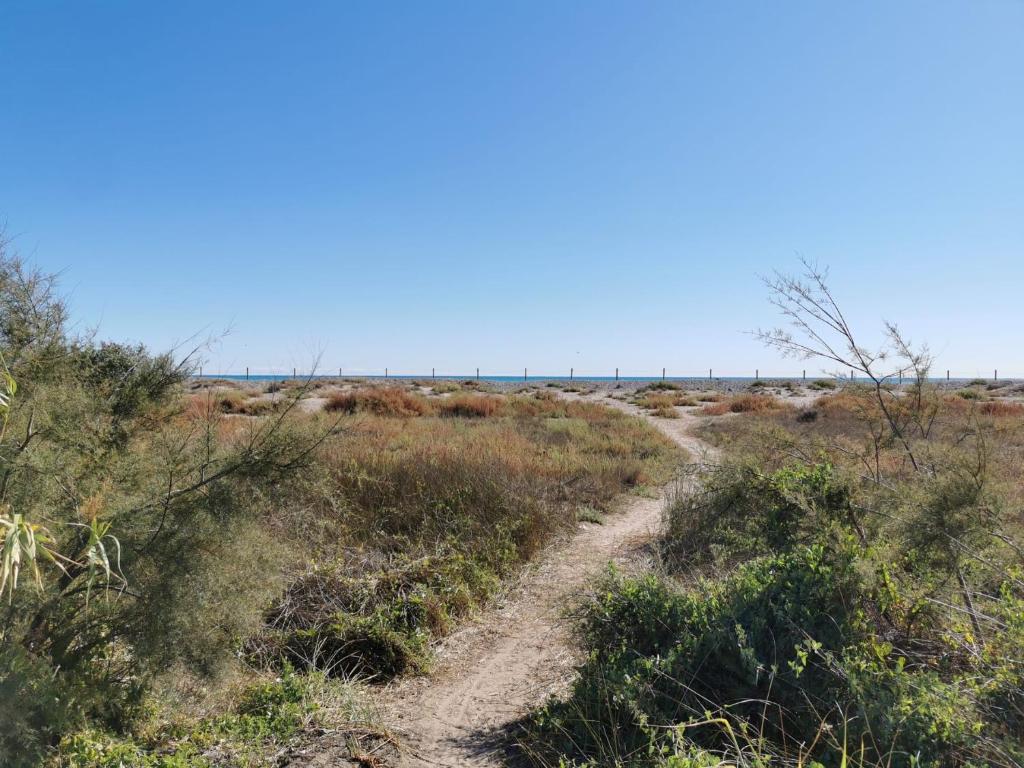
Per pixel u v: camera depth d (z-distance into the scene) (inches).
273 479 147.2
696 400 1615.4
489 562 271.1
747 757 118.9
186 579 130.6
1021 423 246.2
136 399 151.5
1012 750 103.6
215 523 137.2
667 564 243.8
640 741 130.2
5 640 115.9
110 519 129.2
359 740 143.4
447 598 224.7
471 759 138.8
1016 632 126.8
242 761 129.9
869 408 208.5
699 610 156.3
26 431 130.6
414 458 382.0
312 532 249.6
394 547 274.4
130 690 135.8
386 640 188.4
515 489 356.8
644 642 156.9
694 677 138.2
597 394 1910.7
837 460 199.3
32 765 109.2
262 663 179.2
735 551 207.8
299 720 147.9
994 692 119.3
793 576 152.9
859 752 111.7
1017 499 168.1
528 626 221.6
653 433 770.2
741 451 209.5
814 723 121.5
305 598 207.2
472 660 196.4
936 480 163.6
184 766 122.9
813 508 176.7
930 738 110.8
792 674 131.6
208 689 148.6
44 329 146.1
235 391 567.5
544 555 301.0
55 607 126.2
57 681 120.7
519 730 150.5
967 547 152.6
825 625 142.8
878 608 151.4
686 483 366.9
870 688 122.2
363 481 309.3
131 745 125.6
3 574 88.4
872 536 176.2
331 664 182.9
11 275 144.5
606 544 324.5
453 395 1273.4
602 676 145.1
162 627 128.8
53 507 126.3
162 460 143.5
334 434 161.2
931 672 128.2
